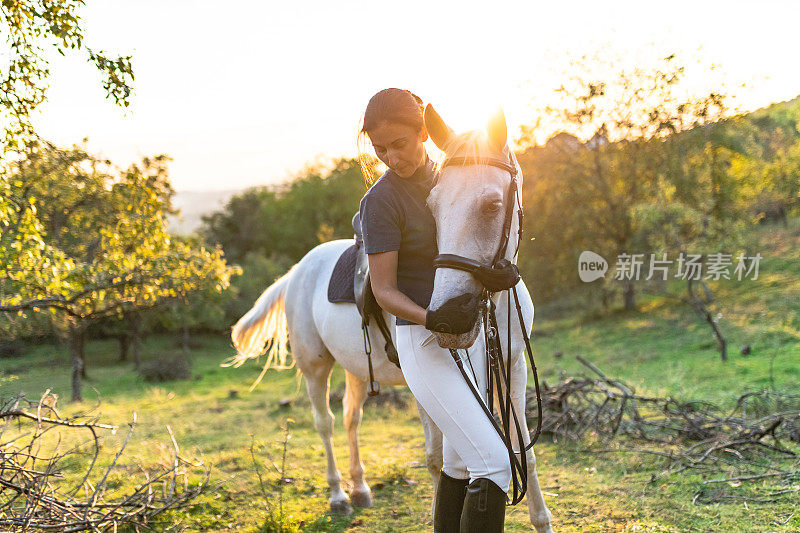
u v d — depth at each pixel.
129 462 5.29
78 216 9.16
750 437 5.11
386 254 2.04
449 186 1.81
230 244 53.00
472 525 1.89
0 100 4.87
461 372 2.04
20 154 5.23
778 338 13.73
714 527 3.37
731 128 21.67
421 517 3.75
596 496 4.00
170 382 20.89
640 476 4.49
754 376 9.88
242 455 5.54
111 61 4.84
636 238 22.44
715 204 20.42
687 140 21.47
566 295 27.36
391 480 4.57
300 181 51.31
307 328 3.94
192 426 7.98
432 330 1.76
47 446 6.01
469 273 1.77
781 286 19.22
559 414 6.25
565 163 24.48
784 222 27.22
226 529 3.68
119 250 7.89
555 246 24.58
